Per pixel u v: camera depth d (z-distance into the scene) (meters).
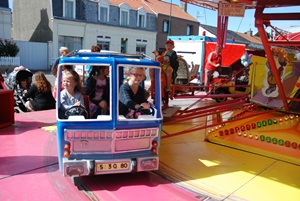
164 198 3.24
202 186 3.55
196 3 7.21
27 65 25.62
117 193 3.30
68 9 26.62
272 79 4.93
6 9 24.80
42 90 7.12
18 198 3.12
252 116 4.69
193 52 12.66
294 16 3.12
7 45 23.30
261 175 3.94
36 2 27.95
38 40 28.73
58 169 3.86
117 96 3.27
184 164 4.21
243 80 9.30
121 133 3.30
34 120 6.16
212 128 5.34
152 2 35.66
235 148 5.00
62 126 3.18
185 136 5.59
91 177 3.65
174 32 35.56
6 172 3.72
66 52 6.82
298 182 3.76
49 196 3.18
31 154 4.33
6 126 5.63
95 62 3.27
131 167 3.36
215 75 9.20
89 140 3.28
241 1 4.94
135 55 3.68
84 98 3.85
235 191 3.46
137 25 31.78
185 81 8.50
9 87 7.87
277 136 4.61
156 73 3.55
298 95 4.80
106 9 29.06
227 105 5.15
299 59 5.18
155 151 3.53
